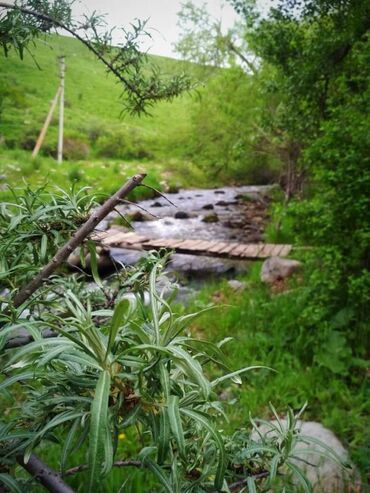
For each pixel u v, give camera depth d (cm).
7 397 61
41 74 2339
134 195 1335
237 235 958
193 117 1489
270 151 1061
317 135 523
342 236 335
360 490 193
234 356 336
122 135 2155
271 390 286
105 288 101
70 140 1919
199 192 1692
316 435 228
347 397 279
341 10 424
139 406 58
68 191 97
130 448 213
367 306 331
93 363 57
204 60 1100
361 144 309
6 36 90
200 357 81
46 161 1473
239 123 1152
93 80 2673
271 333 371
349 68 457
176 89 113
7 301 71
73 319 61
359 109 340
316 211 337
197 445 81
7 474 66
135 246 685
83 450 195
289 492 94
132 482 175
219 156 1542
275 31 489
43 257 86
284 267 540
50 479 70
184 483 78
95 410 48
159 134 2366
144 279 88
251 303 430
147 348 55
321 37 449
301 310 377
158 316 63
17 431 70
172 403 55
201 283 613
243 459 86
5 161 1220
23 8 91
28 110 1919
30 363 60
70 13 98
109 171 1521
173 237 920
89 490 44
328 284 336
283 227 830
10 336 80
